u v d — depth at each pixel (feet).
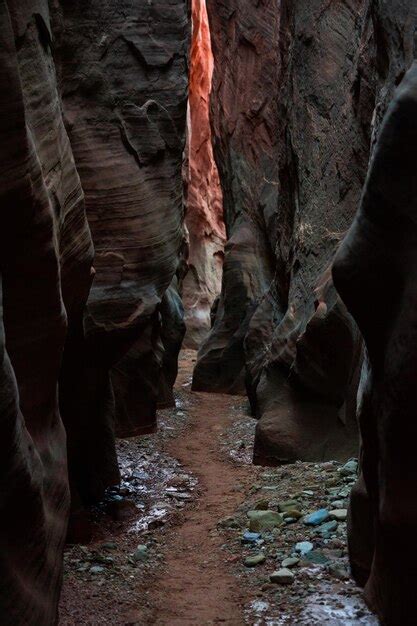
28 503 10.82
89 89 23.70
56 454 13.92
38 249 12.19
